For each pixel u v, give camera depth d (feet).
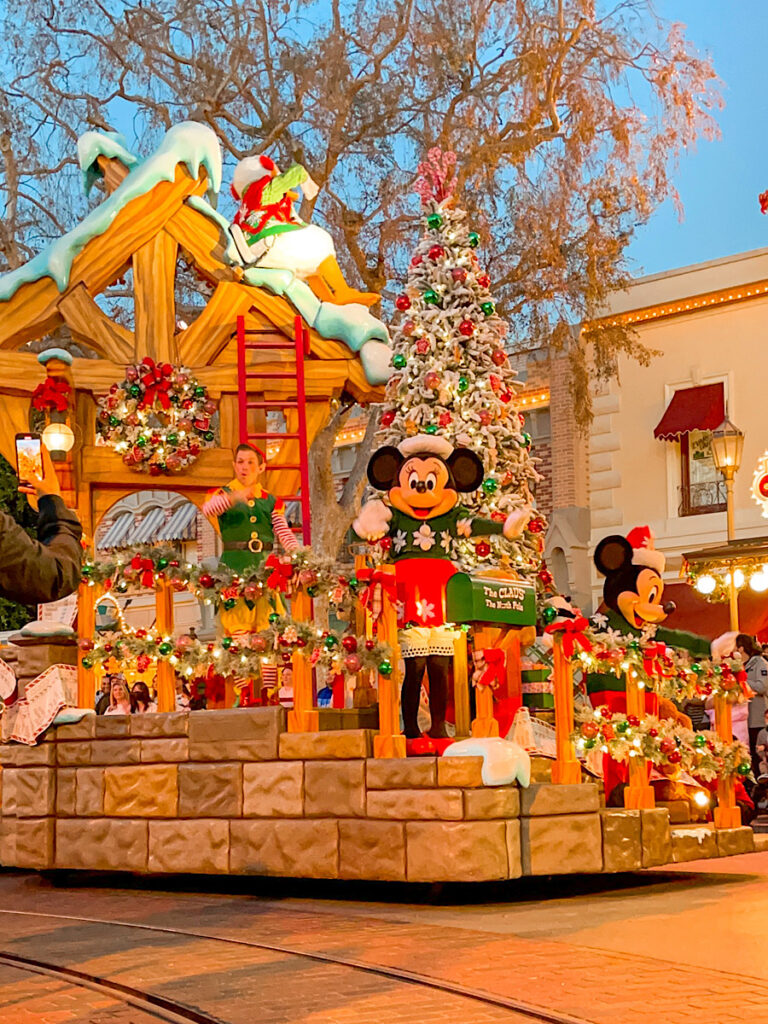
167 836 34.47
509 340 87.04
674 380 92.27
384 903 31.58
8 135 85.76
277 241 44.88
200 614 113.09
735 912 28.22
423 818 30.32
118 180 45.80
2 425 42.93
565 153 81.56
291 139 81.51
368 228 84.17
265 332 44.65
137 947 25.40
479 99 81.10
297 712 33.22
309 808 32.24
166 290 44.04
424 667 33.58
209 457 43.70
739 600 71.26
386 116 81.05
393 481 33.71
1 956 24.99
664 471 92.63
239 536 37.42
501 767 30.01
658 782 39.27
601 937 25.34
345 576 33.63
